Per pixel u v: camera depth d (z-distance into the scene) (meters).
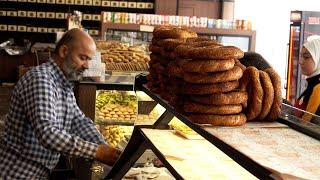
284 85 6.21
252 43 7.42
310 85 3.39
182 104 1.88
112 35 6.89
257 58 2.31
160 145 2.17
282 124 1.80
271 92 1.80
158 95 2.32
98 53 3.87
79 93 3.79
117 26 7.23
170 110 2.00
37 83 2.70
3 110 8.58
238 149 1.41
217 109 1.71
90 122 3.13
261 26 9.48
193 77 1.74
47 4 11.25
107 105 4.06
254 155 1.35
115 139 3.97
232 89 1.74
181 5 10.02
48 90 2.71
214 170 1.90
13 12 11.16
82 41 2.87
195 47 1.90
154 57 2.45
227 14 10.00
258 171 1.25
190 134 2.32
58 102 2.87
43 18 11.33
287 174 1.16
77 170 3.69
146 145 2.38
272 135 1.61
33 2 11.16
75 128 3.09
